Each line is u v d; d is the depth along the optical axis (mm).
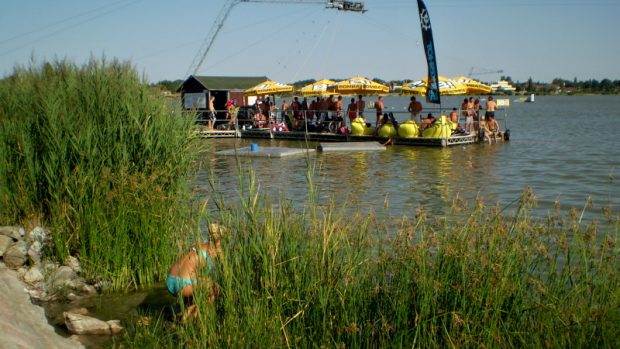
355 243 6180
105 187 8641
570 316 5070
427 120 30500
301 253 5852
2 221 9328
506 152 26109
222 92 39094
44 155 9172
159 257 8477
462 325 5203
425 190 16203
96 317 7297
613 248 5676
